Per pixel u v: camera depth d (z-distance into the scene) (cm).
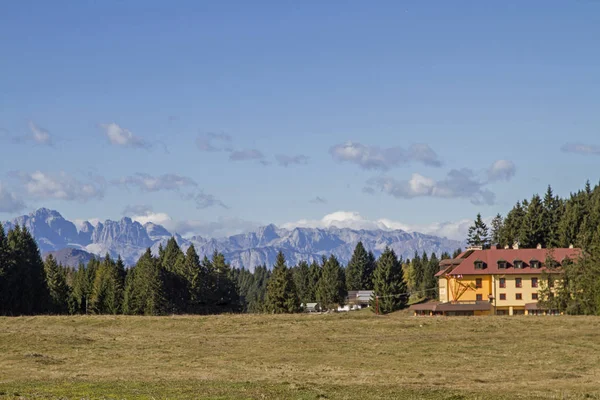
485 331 8738
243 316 10775
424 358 6719
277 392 4459
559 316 10375
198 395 4306
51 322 9944
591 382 5200
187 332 9050
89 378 5156
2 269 13750
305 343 7800
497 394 4475
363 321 9706
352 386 4775
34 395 4200
